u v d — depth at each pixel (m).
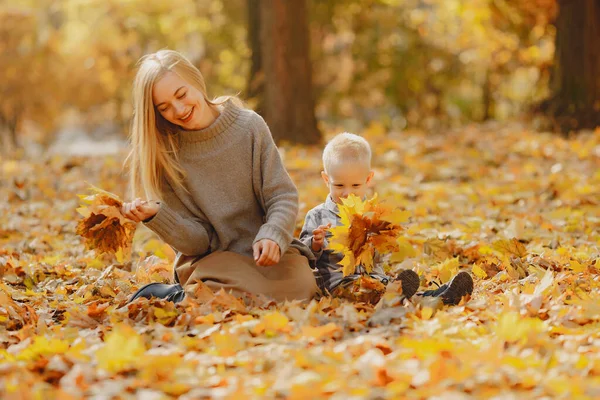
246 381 3.34
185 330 4.30
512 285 5.17
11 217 8.97
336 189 5.32
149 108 4.96
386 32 29.09
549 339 3.84
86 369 3.50
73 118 45.78
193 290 4.76
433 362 3.30
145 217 4.83
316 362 3.49
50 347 3.91
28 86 39.53
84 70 38.94
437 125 29.31
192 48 33.34
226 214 5.01
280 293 4.79
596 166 11.59
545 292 4.65
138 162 5.14
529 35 21.97
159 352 3.77
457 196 9.60
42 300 5.38
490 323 4.18
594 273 5.50
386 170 12.09
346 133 5.47
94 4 34.12
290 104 16.59
